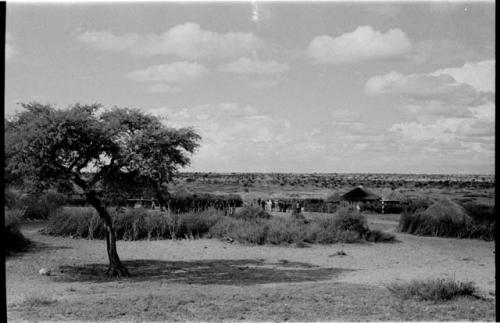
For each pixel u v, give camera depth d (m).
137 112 17.72
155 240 29.03
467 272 19.22
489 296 13.95
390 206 52.16
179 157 17.97
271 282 16.97
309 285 15.78
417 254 24.72
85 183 17.84
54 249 24.28
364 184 154.12
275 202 56.62
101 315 11.43
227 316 11.44
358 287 15.27
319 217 33.94
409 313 11.77
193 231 30.78
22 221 35.00
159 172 17.39
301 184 156.75
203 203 43.31
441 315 11.61
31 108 17.28
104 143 17.30
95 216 28.86
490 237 30.91
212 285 16.20
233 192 103.25
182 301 12.85
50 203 38.41
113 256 18.12
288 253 24.81
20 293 14.41
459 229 32.16
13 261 20.62
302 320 11.14
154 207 41.50
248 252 25.00
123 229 29.27
